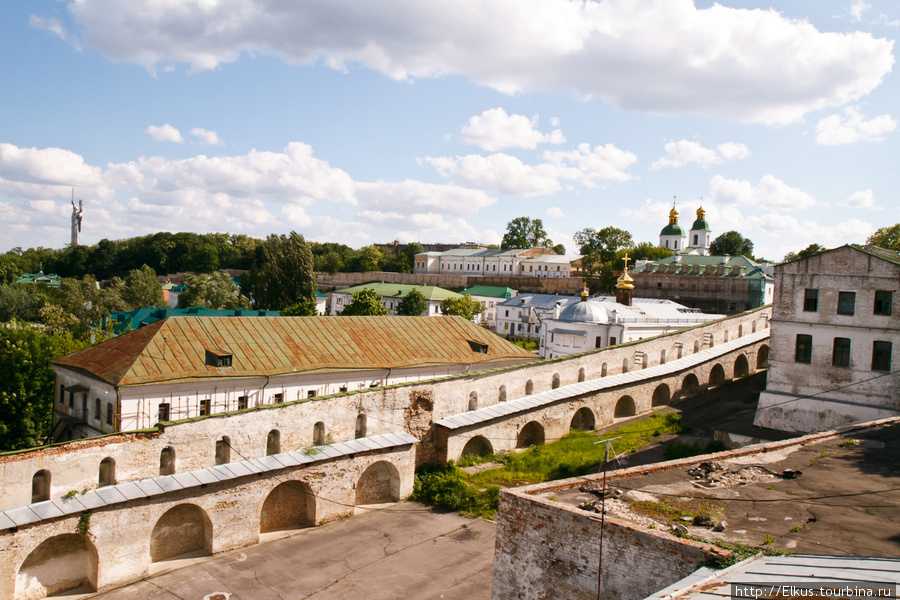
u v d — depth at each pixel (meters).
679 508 18.48
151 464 30.12
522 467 42.97
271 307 110.69
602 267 145.00
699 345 64.12
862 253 42.09
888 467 22.42
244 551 32.03
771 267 116.75
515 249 187.88
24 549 25.77
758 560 14.67
